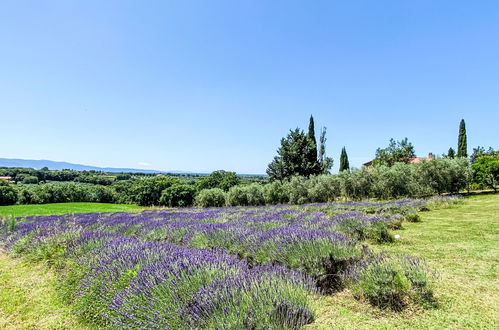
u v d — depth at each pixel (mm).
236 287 2721
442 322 2912
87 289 3936
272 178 36938
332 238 4664
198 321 2389
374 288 3369
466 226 8281
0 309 4164
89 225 11281
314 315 2625
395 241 6742
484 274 4250
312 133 40500
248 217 11336
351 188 23141
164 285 3002
